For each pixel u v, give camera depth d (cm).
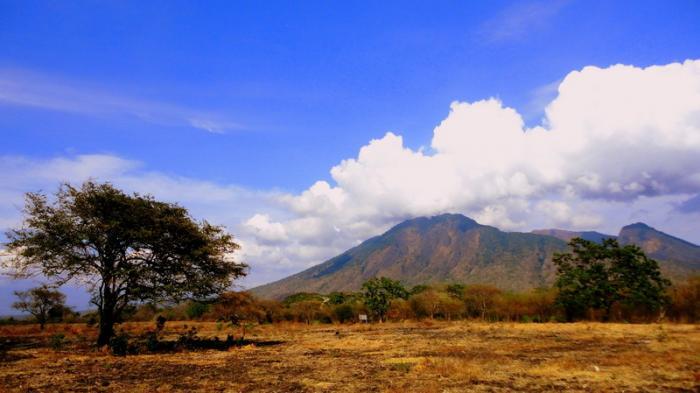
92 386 1525
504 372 1642
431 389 1360
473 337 3089
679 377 1498
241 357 2295
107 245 2833
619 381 1452
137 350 2595
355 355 2278
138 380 1634
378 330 4116
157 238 2873
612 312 4472
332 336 3538
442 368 1709
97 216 2819
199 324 5316
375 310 5547
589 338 2805
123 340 2534
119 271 2748
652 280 4419
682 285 4347
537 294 5172
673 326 3531
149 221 2886
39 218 2747
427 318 5384
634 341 2580
